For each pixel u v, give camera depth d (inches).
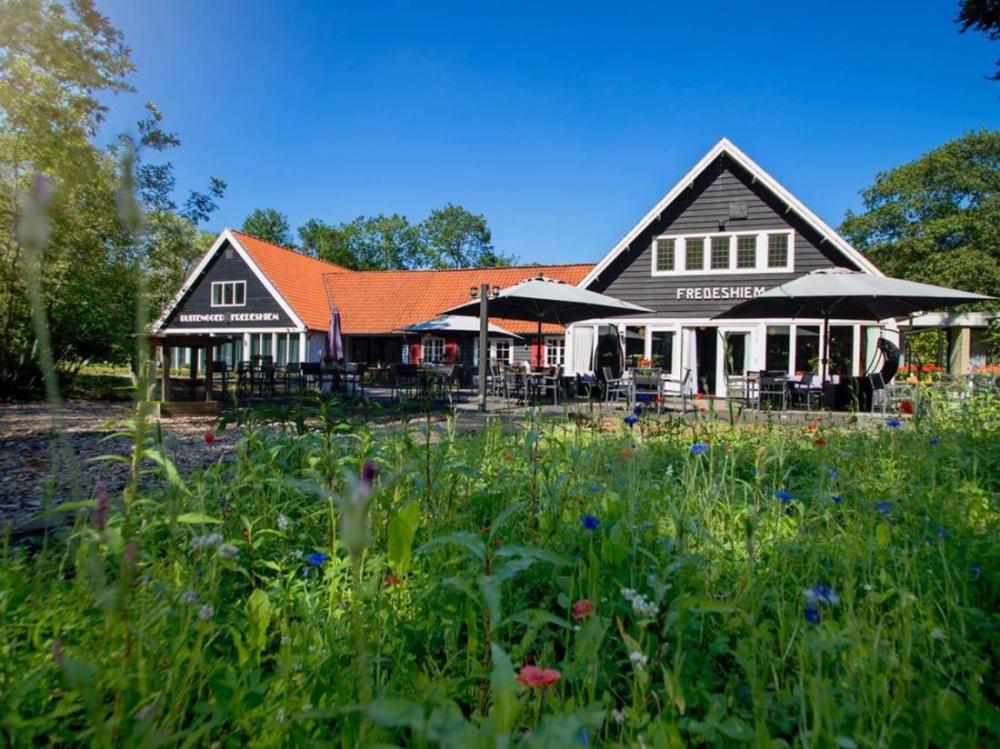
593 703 51.2
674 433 214.8
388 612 75.3
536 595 87.9
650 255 773.9
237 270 1162.6
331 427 130.9
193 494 104.6
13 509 151.1
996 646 71.9
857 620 67.4
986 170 1424.7
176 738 46.4
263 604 68.0
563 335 1005.8
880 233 1582.2
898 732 53.9
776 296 458.6
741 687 65.1
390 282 1229.7
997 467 176.6
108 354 655.8
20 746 50.9
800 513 110.1
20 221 31.8
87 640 59.8
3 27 500.7
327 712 45.6
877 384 493.4
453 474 127.0
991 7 492.1
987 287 1267.2
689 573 85.7
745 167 727.7
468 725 35.4
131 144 33.5
